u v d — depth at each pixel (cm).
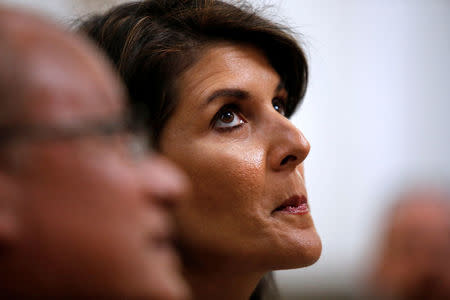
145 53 158
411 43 533
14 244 65
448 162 524
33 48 69
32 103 67
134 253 70
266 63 170
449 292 270
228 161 151
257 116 161
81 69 72
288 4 481
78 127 69
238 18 164
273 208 154
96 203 68
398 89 529
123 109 78
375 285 301
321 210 490
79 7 216
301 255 152
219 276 158
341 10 512
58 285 67
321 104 504
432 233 275
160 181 75
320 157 498
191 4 167
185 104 155
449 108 531
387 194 493
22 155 66
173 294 72
